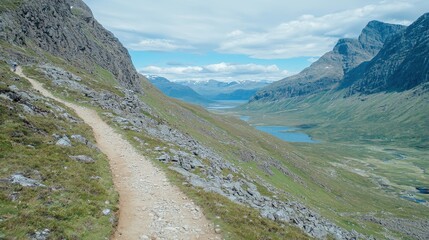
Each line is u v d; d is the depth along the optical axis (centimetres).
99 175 2764
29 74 6219
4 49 6881
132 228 2109
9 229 1562
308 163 18938
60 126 3572
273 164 11931
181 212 2480
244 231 2344
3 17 8206
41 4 10975
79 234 1777
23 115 3198
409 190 19662
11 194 1866
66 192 2184
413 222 11669
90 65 12519
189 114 14912
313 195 10775
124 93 8562
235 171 5856
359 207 12525
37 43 9519
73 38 12619
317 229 3638
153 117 7494
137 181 2984
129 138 4331
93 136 3969
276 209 3656
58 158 2681
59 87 6034
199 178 3459
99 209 2128
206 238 2152
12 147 2484
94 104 5812
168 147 4416
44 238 1605
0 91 3397
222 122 18812
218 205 2695
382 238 8212
